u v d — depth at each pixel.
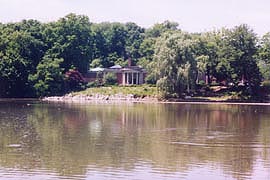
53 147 57.22
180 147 58.44
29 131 71.44
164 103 145.25
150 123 84.69
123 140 63.34
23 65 173.00
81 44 192.38
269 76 168.88
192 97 154.88
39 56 181.12
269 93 163.62
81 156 52.00
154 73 153.62
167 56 150.88
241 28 168.75
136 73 189.88
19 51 174.88
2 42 175.00
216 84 170.38
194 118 95.00
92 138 64.81
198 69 153.75
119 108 121.19
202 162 49.97
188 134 70.19
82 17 196.38
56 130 73.06
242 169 47.28
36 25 190.88
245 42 167.75
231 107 129.88
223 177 44.38
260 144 61.56
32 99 165.12
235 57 164.75
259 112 112.12
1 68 169.75
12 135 66.81
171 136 67.75
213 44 168.25
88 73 192.12
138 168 46.91
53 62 176.12
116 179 43.03
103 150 55.69
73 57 186.75
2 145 58.28
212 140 64.50
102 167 47.16
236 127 80.06
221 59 165.88
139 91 162.75
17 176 43.56
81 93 167.38
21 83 173.00
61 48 184.62
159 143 61.25
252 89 163.88
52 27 189.62
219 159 51.62
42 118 91.75
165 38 157.12
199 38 168.12
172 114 104.00
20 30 186.75
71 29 190.88
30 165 47.56
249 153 55.16
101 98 162.62
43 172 45.03
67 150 55.34
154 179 43.28
